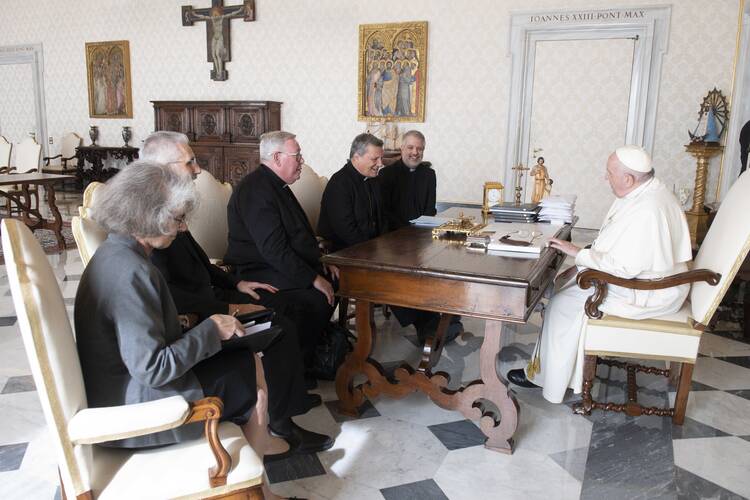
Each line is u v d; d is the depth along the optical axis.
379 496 2.33
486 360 2.61
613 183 3.02
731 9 7.17
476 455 2.64
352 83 9.30
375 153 3.78
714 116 7.23
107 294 1.68
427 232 3.51
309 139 9.76
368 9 8.98
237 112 9.60
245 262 3.40
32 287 1.50
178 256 2.64
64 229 7.85
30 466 2.49
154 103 10.17
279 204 3.30
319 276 3.31
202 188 3.67
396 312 3.83
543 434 2.84
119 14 10.80
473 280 2.46
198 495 1.65
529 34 8.20
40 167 8.69
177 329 1.87
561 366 2.99
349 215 3.76
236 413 1.98
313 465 2.54
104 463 1.71
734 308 4.82
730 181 7.16
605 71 7.94
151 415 1.57
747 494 2.38
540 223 3.84
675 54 7.53
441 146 8.91
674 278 2.79
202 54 10.27
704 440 2.79
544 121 8.38
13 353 3.68
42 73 11.78
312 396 3.10
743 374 3.54
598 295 2.88
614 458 2.63
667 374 3.37
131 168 1.78
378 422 2.92
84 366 1.73
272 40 9.70
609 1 7.70
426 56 8.73
